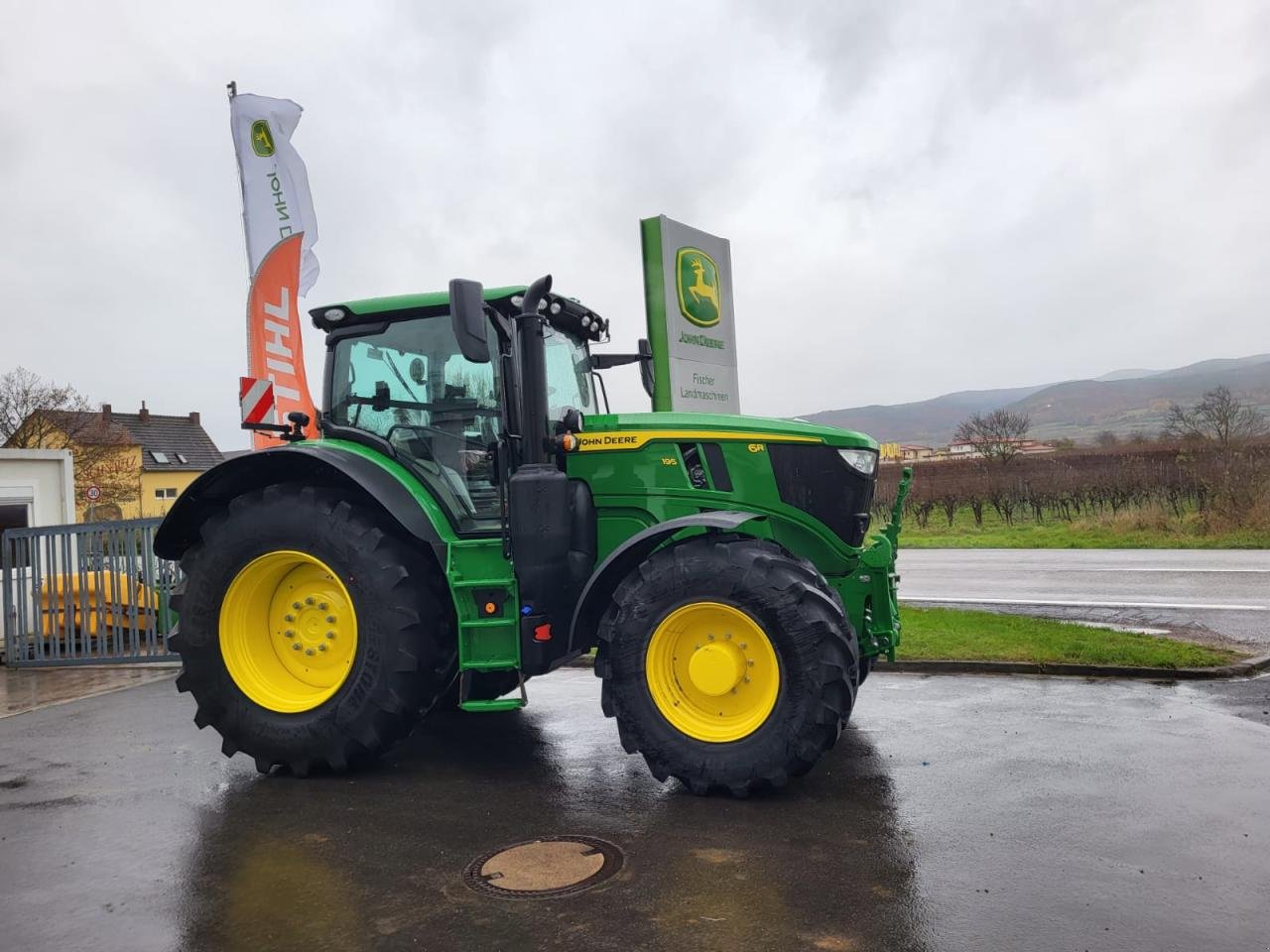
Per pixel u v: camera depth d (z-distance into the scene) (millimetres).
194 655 4801
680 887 3207
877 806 3984
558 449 4691
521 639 4477
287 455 4863
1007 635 7836
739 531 4590
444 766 4844
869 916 2947
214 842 3820
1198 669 6547
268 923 3045
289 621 4887
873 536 5262
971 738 5062
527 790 4379
